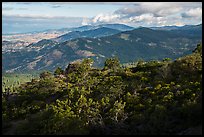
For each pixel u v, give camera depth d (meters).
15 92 55.94
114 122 30.03
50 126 27.31
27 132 27.95
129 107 35.09
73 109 33.81
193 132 22.78
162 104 31.48
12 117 37.62
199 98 28.14
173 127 25.27
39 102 44.59
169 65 48.78
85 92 42.69
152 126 26.56
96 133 27.69
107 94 40.50
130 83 44.22
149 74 50.28
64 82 60.97
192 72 43.47
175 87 36.94
